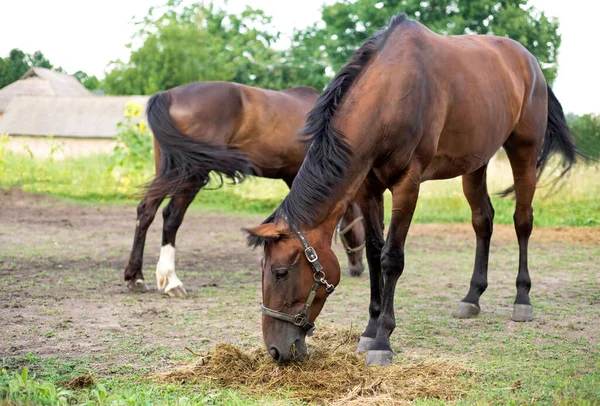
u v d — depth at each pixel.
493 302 5.93
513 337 4.64
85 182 15.86
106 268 7.35
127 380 3.57
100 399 3.10
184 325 4.91
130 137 14.93
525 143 5.39
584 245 9.60
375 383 3.48
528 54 5.51
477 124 4.48
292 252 3.54
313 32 34.00
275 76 36.16
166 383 3.52
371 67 3.94
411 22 4.30
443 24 22.80
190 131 6.10
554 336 4.66
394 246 4.00
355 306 5.73
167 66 39.69
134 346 4.30
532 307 5.31
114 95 47.94
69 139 44.88
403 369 3.75
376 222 4.30
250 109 6.50
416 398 3.30
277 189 15.13
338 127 3.77
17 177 16.64
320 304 3.68
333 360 3.82
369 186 4.19
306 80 33.88
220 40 40.97
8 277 6.61
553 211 12.85
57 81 60.66
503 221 12.07
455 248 9.46
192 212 13.24
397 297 6.11
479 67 4.68
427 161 4.08
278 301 3.57
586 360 4.02
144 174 15.03
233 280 6.94
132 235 10.08
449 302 5.89
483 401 3.23
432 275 7.32
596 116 11.12
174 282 6.09
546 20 23.83
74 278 6.71
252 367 3.77
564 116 6.04
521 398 3.30
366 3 24.16
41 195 14.53
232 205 14.19
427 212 12.98
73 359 3.97
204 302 5.79
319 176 3.61
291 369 3.64
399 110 3.85
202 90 6.27
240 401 3.13
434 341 4.52
